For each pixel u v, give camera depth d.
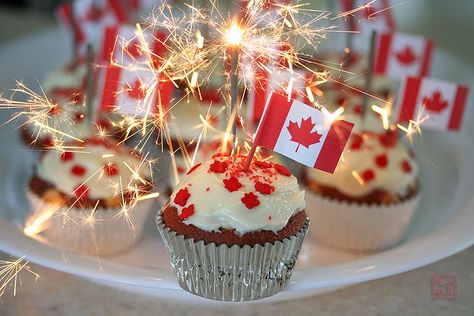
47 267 0.42
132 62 0.49
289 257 0.39
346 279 0.40
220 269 0.38
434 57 0.73
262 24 0.49
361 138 0.52
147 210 0.51
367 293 0.44
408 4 1.03
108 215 0.49
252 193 0.37
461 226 0.44
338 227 0.51
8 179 0.58
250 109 0.47
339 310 0.43
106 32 0.52
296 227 0.38
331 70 0.64
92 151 0.51
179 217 0.38
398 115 0.53
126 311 0.42
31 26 0.89
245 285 0.38
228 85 0.48
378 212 0.50
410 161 0.53
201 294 0.39
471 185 0.53
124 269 0.40
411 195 0.52
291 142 0.37
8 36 0.84
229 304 0.42
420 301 0.43
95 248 0.50
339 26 0.67
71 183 0.50
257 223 0.37
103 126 0.55
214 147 0.53
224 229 0.37
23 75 0.71
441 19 1.02
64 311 0.42
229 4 0.49
